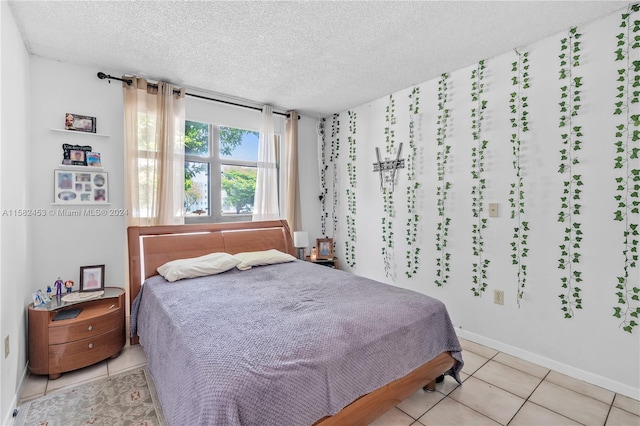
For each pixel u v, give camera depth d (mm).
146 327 2135
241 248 3244
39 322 1994
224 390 1062
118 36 2150
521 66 2316
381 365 1511
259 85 3064
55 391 1884
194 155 3299
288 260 3178
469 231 2678
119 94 2732
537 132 2240
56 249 2447
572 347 2098
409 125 3158
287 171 3920
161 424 1597
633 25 1817
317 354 1306
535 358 2270
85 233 2572
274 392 1137
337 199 4109
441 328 1875
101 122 2648
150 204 2846
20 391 1858
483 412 1714
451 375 2010
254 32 2113
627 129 1855
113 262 2689
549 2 1800
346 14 1912
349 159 3906
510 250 2408
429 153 2980
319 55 2447
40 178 2381
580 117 2037
